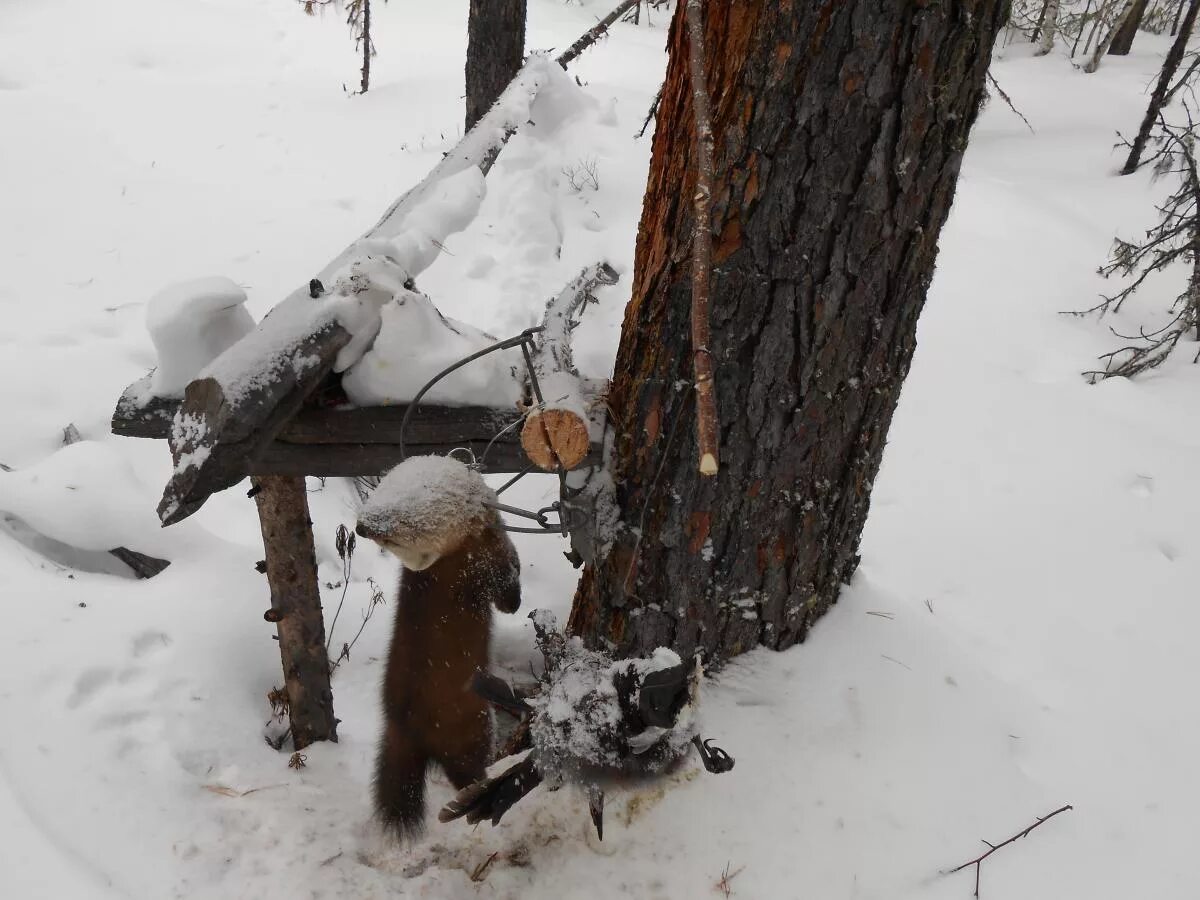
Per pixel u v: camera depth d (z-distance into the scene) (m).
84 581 4.29
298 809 3.14
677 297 2.76
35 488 4.59
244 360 2.53
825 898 2.83
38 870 2.82
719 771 2.56
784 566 3.21
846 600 3.65
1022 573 4.73
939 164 2.71
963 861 2.95
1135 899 2.91
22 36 12.95
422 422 2.83
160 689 3.62
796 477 3.03
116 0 14.50
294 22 14.54
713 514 2.99
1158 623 4.36
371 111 11.28
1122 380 6.74
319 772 3.37
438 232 3.76
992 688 3.63
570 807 3.05
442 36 14.50
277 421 2.55
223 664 3.85
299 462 2.83
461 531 2.53
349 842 3.02
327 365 2.63
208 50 13.16
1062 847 3.04
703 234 2.07
